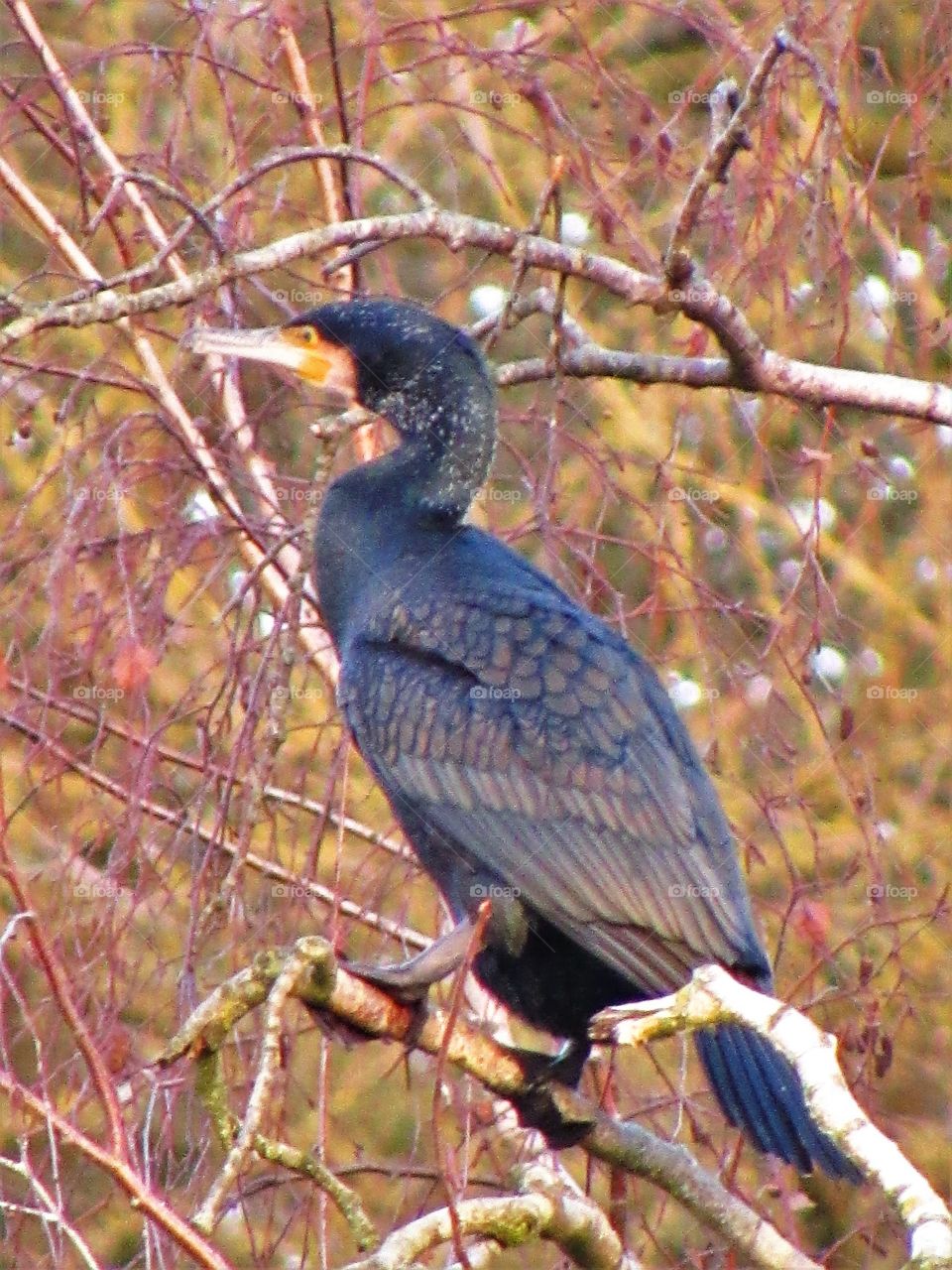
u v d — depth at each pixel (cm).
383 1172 828
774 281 953
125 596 858
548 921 819
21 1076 851
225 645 966
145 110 1002
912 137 964
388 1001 733
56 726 899
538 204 820
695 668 1166
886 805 1415
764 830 1151
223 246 743
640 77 1264
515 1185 739
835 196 1022
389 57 1278
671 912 809
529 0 978
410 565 906
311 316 954
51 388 1055
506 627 865
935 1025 1238
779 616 926
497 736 845
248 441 1045
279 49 1035
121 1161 574
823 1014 920
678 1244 952
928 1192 529
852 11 934
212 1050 619
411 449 936
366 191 1357
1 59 1336
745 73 1041
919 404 904
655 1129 969
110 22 1373
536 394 1084
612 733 838
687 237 830
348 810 1111
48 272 865
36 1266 816
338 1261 1198
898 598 1420
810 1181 977
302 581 814
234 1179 563
